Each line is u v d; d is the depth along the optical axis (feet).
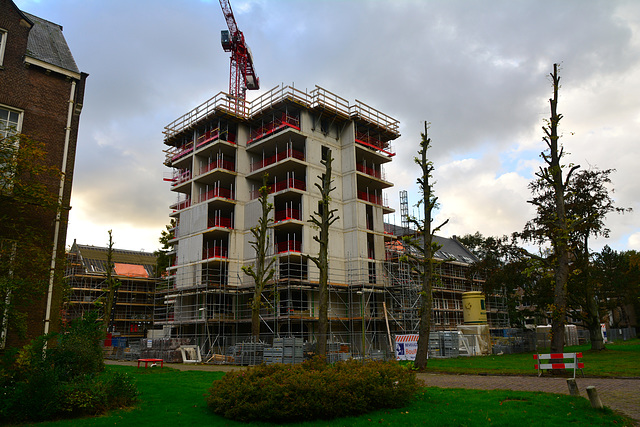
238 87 217.56
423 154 75.77
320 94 139.54
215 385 36.47
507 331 161.89
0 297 42.70
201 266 136.87
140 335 196.34
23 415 32.22
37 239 48.06
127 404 38.09
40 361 36.11
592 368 64.80
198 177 144.87
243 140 146.82
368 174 152.76
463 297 144.56
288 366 37.58
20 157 44.91
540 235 111.96
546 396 39.40
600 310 138.72
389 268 139.74
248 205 141.28
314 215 132.05
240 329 134.21
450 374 63.62
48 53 59.98
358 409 33.55
